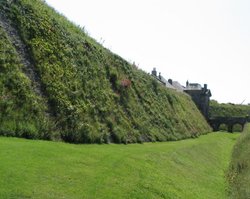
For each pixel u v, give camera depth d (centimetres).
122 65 3919
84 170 1606
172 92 6188
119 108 3197
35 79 2362
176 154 2891
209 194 2206
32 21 2670
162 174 2086
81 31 3650
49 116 2278
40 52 2533
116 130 2859
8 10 2525
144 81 4438
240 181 2473
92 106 2733
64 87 2548
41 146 1816
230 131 10069
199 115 8031
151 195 1623
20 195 1208
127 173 1777
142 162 2109
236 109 12900
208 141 5038
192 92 10400
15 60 2266
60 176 1451
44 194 1259
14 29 2467
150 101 4147
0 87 2055
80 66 2930
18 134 1989
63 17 3491
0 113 1958
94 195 1377
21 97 2136
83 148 2111
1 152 1552
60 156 1712
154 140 3481
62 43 2864
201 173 2733
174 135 4178
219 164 3544
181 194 1884
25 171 1391
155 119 3947
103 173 1644
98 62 3284
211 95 10812
